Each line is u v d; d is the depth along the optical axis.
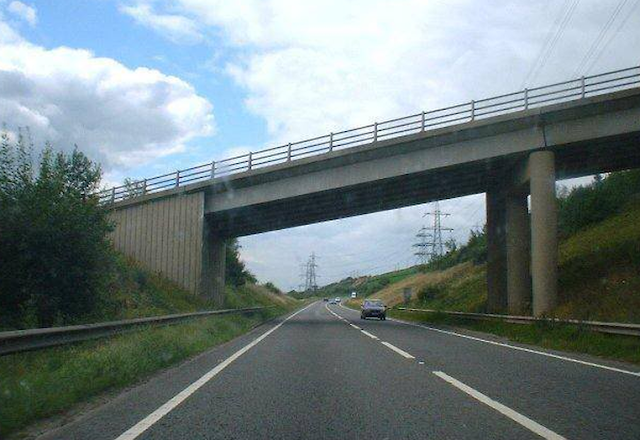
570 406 8.75
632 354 15.18
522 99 30.53
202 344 18.83
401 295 92.38
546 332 21.66
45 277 18.53
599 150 32.00
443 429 7.32
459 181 36.81
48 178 19.31
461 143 32.41
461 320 34.75
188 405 8.94
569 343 18.75
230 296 57.44
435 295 61.81
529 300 34.12
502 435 6.99
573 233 43.44
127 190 40.69
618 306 23.52
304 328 32.03
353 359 15.52
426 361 15.01
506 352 17.47
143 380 11.58
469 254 79.00
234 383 11.20
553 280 29.05
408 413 8.31
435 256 95.19
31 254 18.00
